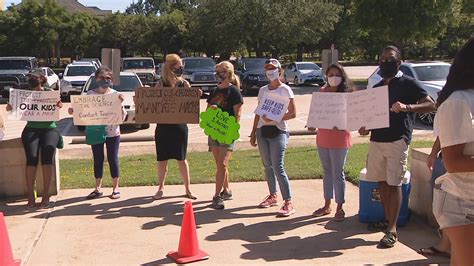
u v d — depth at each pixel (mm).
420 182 6516
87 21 53406
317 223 6484
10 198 7781
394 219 5648
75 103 7477
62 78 24453
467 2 33656
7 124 17453
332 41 55312
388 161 5582
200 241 5875
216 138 7012
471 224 3361
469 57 3334
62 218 6785
